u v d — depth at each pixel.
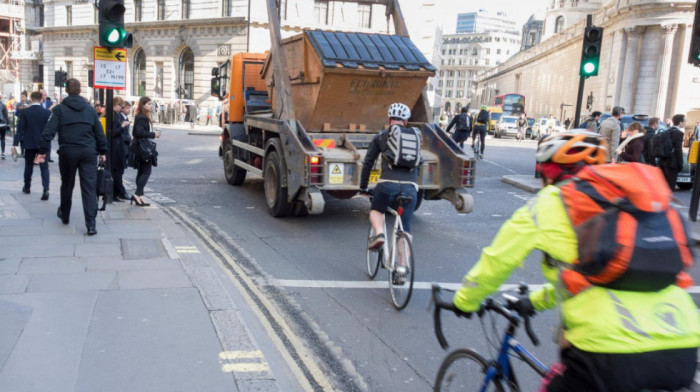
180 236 7.05
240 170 11.90
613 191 1.93
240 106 11.74
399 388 3.63
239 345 3.88
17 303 4.49
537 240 2.02
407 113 5.28
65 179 7.07
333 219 8.85
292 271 6.15
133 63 44.16
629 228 1.87
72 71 49.41
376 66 8.08
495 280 2.16
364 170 5.37
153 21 40.91
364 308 5.07
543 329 4.59
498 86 103.50
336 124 8.76
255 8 36.62
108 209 8.62
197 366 3.55
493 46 181.38
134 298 4.70
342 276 6.02
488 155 21.06
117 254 6.02
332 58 7.95
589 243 1.88
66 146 6.76
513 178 13.57
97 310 4.41
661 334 1.86
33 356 3.60
